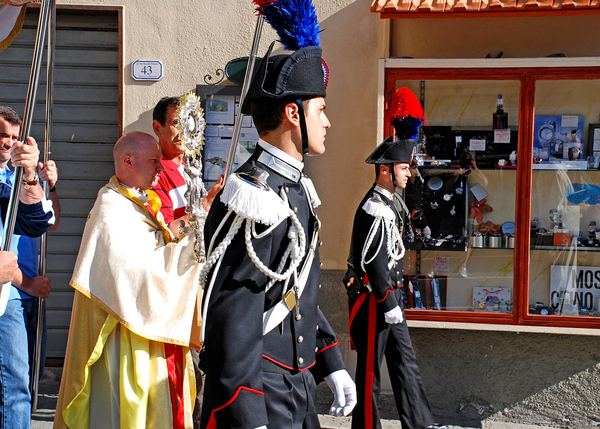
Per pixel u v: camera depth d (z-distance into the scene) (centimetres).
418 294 403
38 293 292
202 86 416
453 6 342
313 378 183
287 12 166
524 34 400
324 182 415
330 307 415
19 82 442
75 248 440
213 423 155
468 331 401
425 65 380
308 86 165
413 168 404
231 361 148
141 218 243
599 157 386
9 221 247
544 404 394
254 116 171
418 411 339
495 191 398
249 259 155
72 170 439
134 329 224
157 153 245
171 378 239
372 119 409
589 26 395
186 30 419
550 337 392
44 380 435
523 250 384
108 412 232
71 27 433
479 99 393
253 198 153
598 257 390
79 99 437
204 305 155
